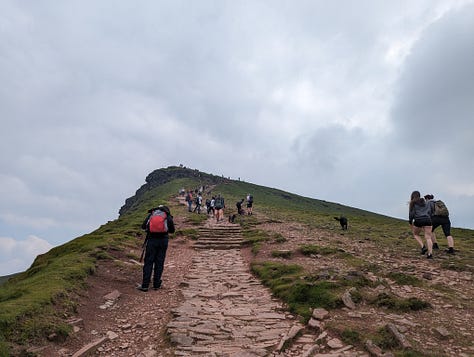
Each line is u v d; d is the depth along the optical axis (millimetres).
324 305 7520
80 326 6887
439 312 6977
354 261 11789
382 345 5660
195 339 6402
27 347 5602
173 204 45406
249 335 6543
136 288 9891
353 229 23266
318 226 24375
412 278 9141
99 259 12055
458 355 5250
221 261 14281
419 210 12734
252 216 30812
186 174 138250
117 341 6504
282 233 19547
